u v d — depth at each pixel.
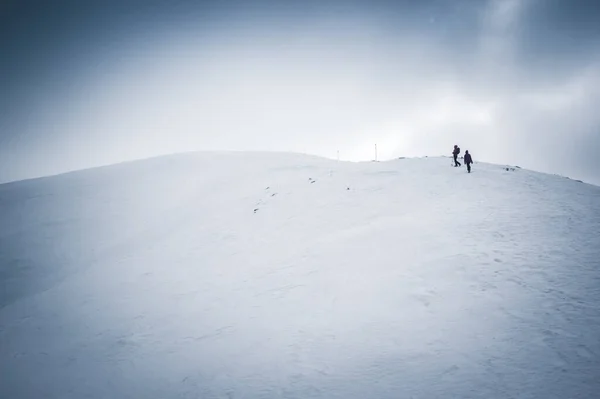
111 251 25.86
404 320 10.72
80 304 17.34
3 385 11.34
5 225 31.53
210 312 14.23
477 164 31.80
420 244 15.79
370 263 15.08
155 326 13.96
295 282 15.05
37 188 39.72
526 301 10.22
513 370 7.63
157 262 21.23
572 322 8.89
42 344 14.00
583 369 7.27
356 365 9.09
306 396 8.21
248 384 9.18
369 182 27.55
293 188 28.77
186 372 10.38
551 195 20.53
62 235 29.27
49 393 10.54
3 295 21.78
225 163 42.12
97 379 10.87
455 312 10.48
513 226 16.08
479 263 12.98
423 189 24.23
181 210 30.81
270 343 11.09
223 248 21.17
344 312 12.02
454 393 7.30
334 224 20.97
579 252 12.74
